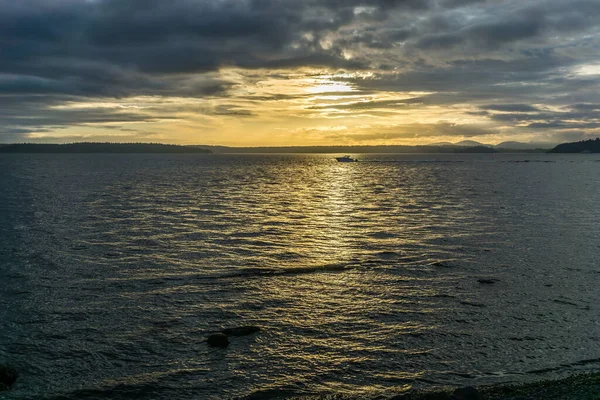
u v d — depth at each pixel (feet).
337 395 51.31
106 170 537.65
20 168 571.28
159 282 91.20
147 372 56.80
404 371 57.11
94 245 122.83
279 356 60.85
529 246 123.54
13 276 94.32
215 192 273.33
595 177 425.69
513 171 551.18
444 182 368.27
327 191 287.89
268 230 146.30
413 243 127.34
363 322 71.77
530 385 52.19
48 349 62.44
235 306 78.28
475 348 63.05
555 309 77.05
